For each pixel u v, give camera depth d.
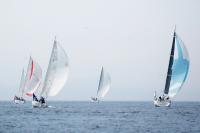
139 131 196.50
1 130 194.25
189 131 199.38
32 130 195.25
